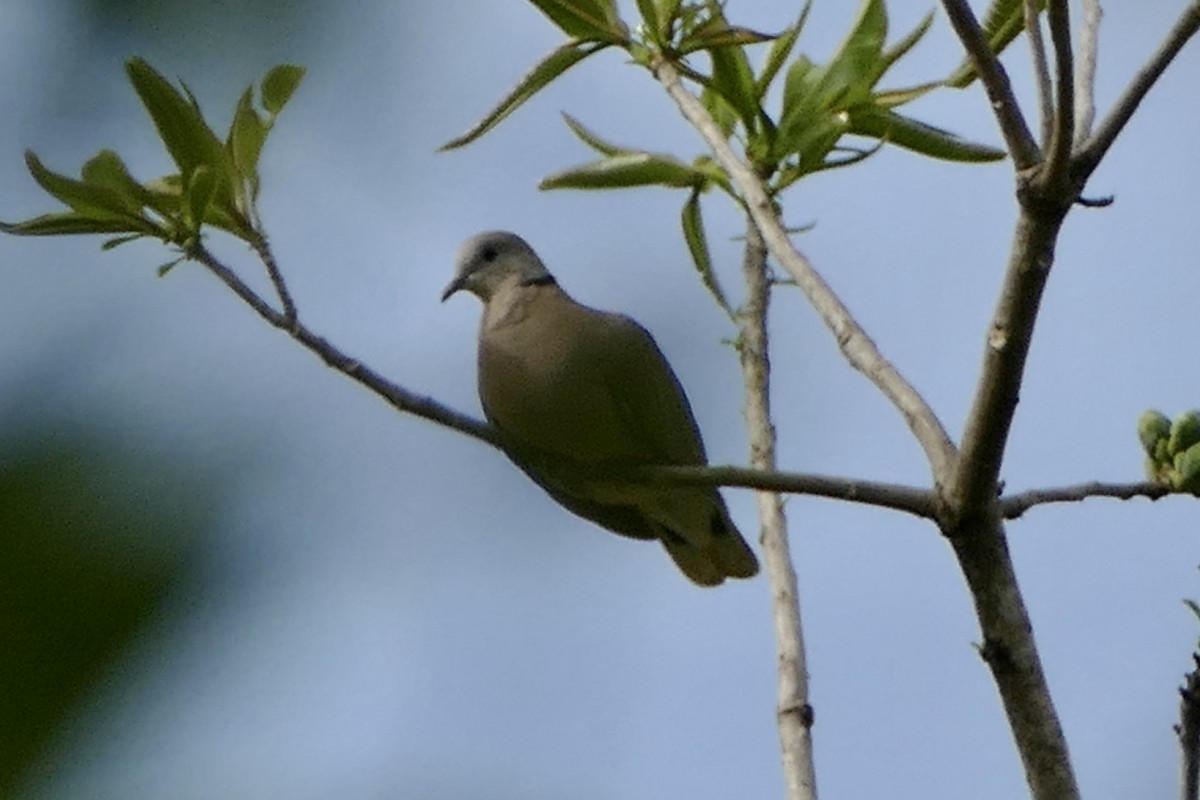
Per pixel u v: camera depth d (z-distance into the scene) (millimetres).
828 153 8344
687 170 8469
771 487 6055
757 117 8328
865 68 8281
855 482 5875
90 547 1393
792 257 6777
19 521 1384
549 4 7723
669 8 7812
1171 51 5086
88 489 1413
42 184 6484
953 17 5113
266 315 6469
